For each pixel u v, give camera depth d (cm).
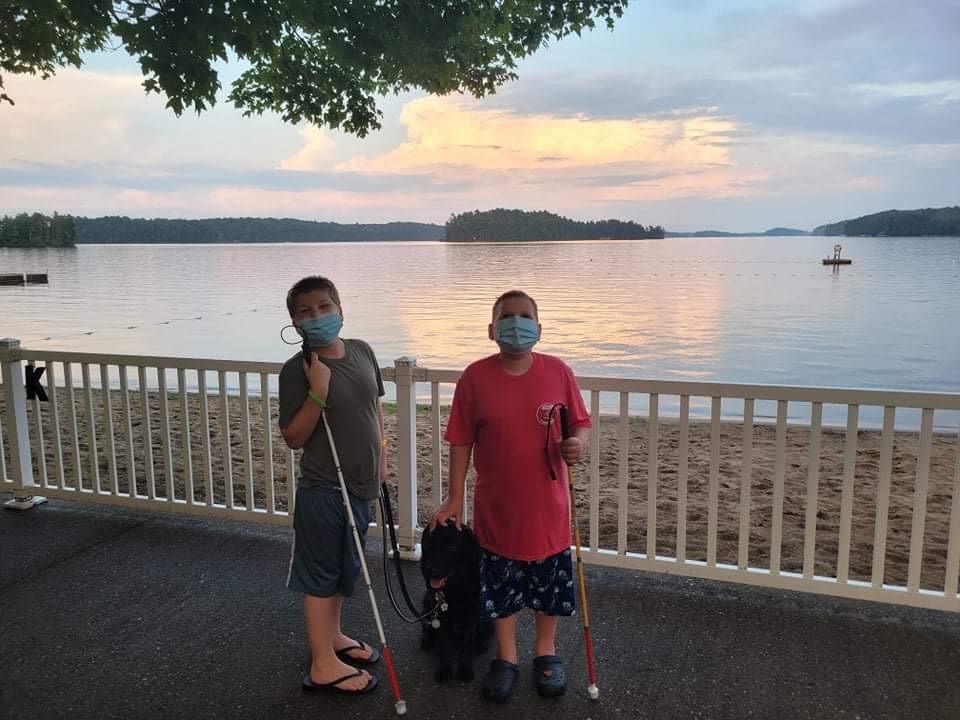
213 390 1227
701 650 323
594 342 2127
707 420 931
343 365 287
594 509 397
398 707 281
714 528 375
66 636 342
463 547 293
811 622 346
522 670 310
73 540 455
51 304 3575
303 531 291
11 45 699
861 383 1547
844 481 348
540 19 713
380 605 371
